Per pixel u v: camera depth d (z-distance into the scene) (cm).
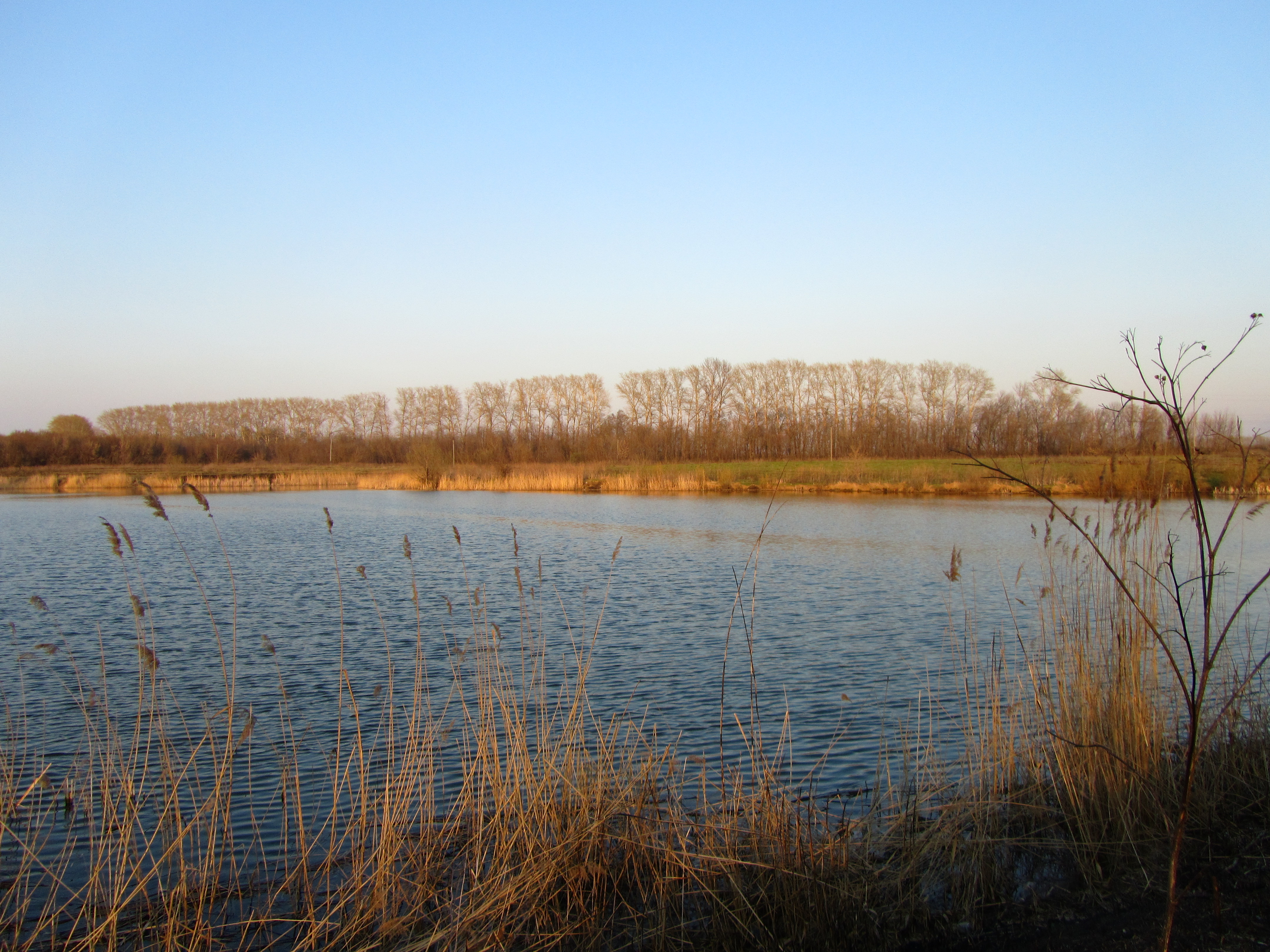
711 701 1034
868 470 5119
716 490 5041
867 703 1018
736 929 519
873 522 3262
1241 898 532
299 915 548
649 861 559
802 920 516
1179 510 2562
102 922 538
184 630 1444
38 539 2836
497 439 7631
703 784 615
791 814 576
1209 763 664
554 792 629
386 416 11425
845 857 551
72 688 1084
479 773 677
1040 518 3319
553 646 1330
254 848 654
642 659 1251
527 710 927
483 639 1187
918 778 694
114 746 806
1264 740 686
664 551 2508
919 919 530
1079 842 609
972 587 1855
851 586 1884
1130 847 600
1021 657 1163
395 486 5972
